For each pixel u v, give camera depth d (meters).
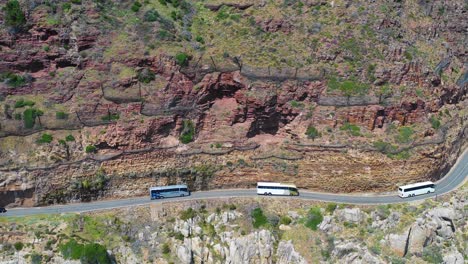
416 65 121.44
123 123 109.19
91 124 109.00
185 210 106.56
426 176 114.19
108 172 108.69
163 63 114.12
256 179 114.00
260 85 114.62
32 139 106.19
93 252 96.50
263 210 107.56
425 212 106.19
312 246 103.12
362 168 111.69
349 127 114.25
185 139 113.00
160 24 120.44
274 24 123.75
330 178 112.62
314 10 127.00
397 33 126.62
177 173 111.69
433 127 117.81
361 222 105.31
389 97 116.19
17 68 111.69
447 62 131.00
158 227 104.00
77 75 112.62
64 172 106.06
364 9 127.06
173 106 112.81
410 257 101.25
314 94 116.00
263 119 115.62
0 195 103.62
